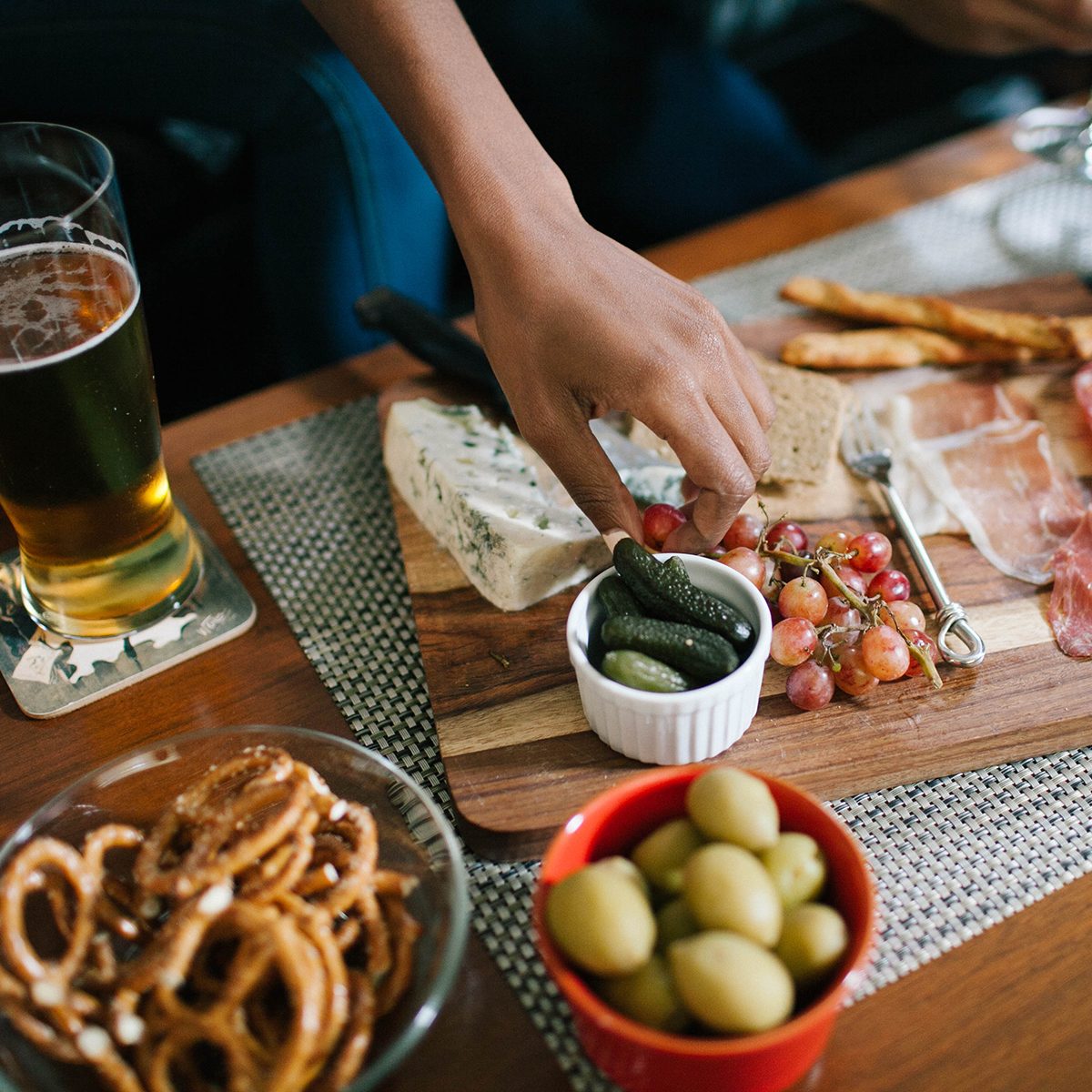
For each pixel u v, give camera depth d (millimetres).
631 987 653
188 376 2143
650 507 1050
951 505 1148
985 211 1653
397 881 755
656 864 714
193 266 2039
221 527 1224
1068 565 1056
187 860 738
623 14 2305
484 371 1273
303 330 1967
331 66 1696
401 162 1840
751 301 1511
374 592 1133
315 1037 639
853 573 1008
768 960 635
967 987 775
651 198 2246
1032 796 911
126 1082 649
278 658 1066
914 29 1710
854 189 1720
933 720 937
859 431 1256
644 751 904
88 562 996
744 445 955
